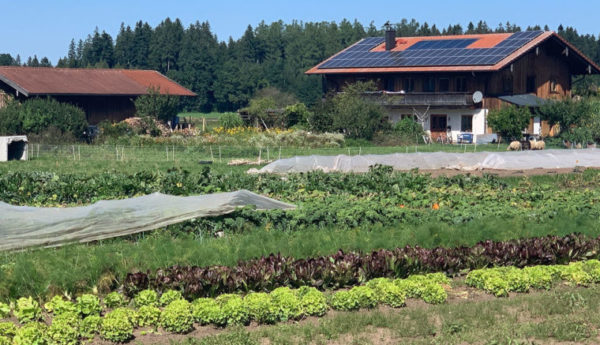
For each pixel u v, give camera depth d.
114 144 50.06
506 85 61.19
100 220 18.00
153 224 18.55
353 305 13.48
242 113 65.69
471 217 20.98
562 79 66.38
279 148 43.31
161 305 13.63
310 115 57.12
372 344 11.61
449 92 60.12
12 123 50.88
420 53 63.34
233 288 14.49
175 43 144.88
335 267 15.06
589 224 20.73
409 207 23.39
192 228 18.91
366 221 20.05
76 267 15.20
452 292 14.81
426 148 48.78
